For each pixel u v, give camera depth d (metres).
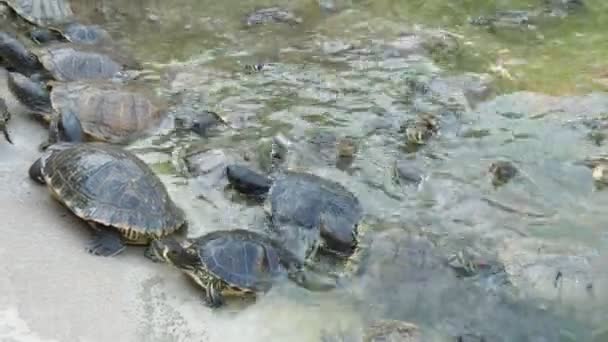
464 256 2.09
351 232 2.11
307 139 2.43
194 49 2.85
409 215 2.22
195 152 2.32
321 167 2.35
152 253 2.02
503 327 1.97
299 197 2.15
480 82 2.71
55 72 2.51
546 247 2.14
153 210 2.04
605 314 2.00
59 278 1.95
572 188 2.33
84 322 1.88
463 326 1.97
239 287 1.96
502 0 3.29
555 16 3.16
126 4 3.11
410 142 2.46
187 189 2.23
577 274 2.05
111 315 1.90
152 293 1.96
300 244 2.09
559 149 2.46
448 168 2.38
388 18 3.12
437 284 2.04
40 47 2.65
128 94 2.42
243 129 2.46
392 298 2.01
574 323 1.98
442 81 2.71
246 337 1.90
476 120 2.56
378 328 1.93
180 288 1.97
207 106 2.54
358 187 2.29
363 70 2.77
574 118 2.58
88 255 2.00
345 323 1.95
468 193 2.30
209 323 1.92
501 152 2.44
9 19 2.84
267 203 2.17
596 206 2.28
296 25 3.04
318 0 3.22
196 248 1.98
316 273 2.04
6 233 2.02
